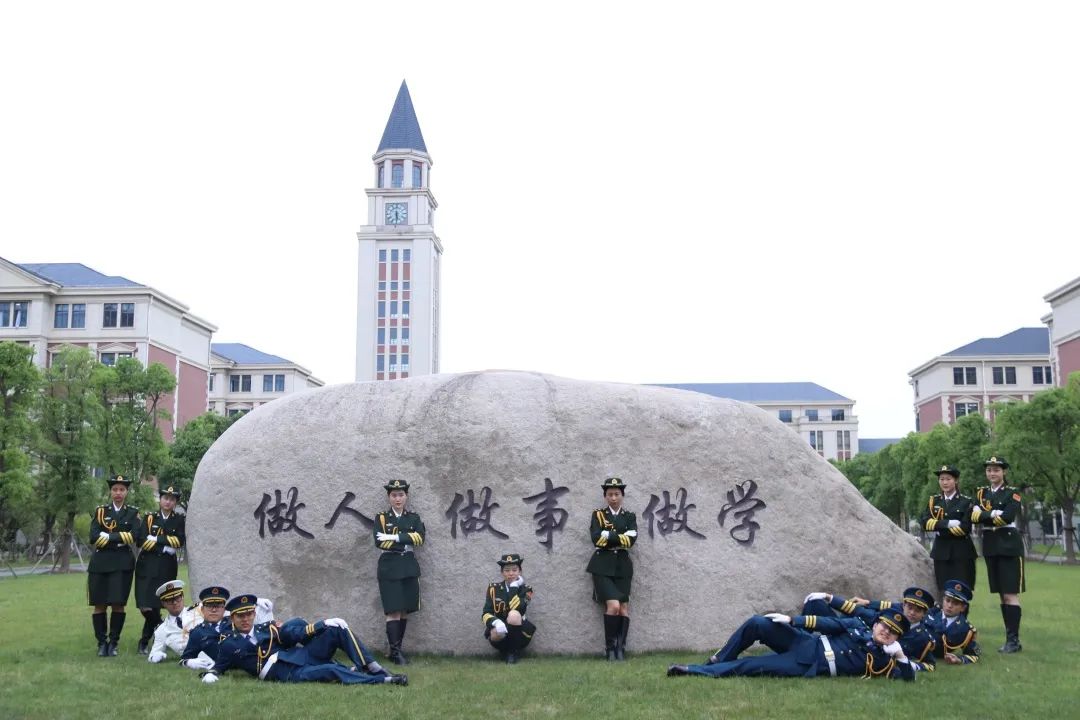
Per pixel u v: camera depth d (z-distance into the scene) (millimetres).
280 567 8234
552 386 8594
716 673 6660
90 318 44312
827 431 73500
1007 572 7957
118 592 8070
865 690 6125
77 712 5648
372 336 65375
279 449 8484
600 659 7656
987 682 6402
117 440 27688
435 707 5730
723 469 8367
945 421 57188
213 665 6934
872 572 8273
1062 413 25219
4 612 11922
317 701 5906
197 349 50344
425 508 8164
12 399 24188
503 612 7578
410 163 68250
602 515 7797
